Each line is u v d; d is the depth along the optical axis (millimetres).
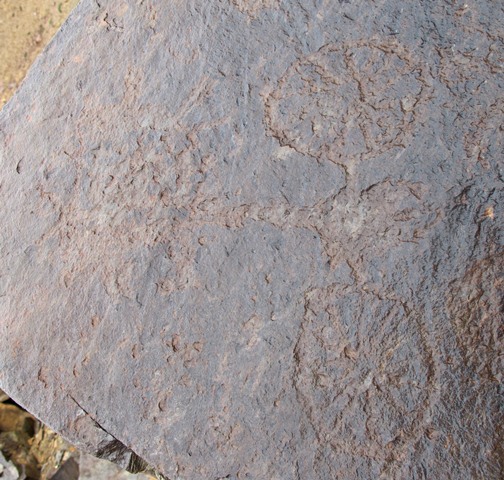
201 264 572
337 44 568
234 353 549
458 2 540
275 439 527
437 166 521
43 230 636
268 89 581
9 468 1042
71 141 643
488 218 503
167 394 563
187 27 621
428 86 534
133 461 629
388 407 503
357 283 526
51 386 608
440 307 503
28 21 1252
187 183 590
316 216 547
